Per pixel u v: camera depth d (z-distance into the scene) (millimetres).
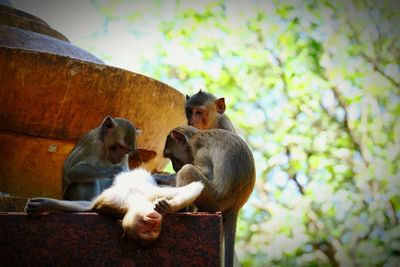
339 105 18312
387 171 17656
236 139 7168
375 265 16984
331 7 19219
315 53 18812
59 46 8898
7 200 7434
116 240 5641
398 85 18484
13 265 5617
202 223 5605
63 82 7922
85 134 7895
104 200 5688
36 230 5672
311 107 18203
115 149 7746
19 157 8219
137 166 8852
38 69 7816
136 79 8234
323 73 18625
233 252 6965
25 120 7973
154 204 5539
